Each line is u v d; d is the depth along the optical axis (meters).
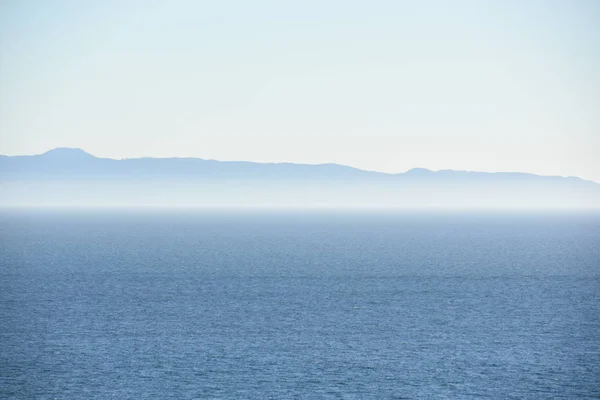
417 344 112.06
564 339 116.19
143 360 102.25
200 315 131.88
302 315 132.75
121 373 96.50
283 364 100.81
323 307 140.50
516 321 129.00
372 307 140.88
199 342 111.88
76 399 87.19
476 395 90.00
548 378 96.44
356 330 120.88
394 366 100.62
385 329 121.81
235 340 113.25
